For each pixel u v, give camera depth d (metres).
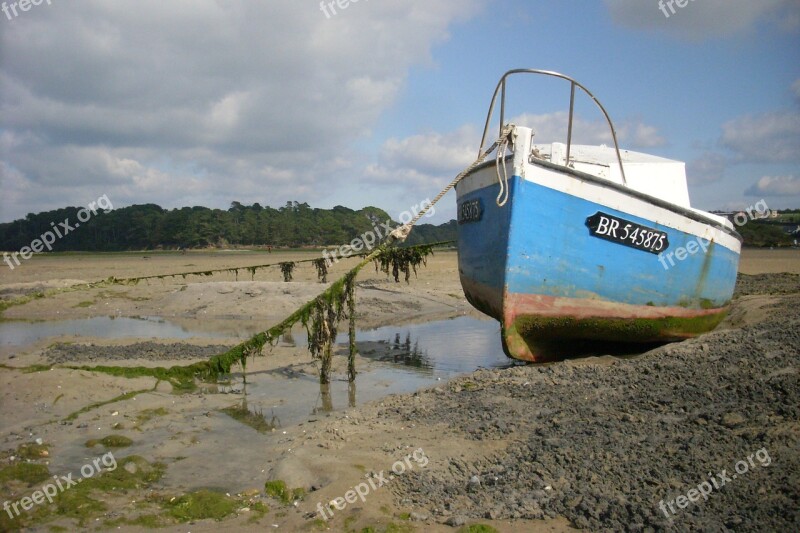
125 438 7.25
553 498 5.09
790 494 4.61
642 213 9.92
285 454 6.66
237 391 9.79
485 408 7.60
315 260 16.81
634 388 7.68
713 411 6.41
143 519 5.11
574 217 9.57
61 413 8.26
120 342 13.75
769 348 8.34
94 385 9.48
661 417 6.50
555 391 8.03
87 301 21.45
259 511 5.28
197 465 6.54
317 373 11.05
